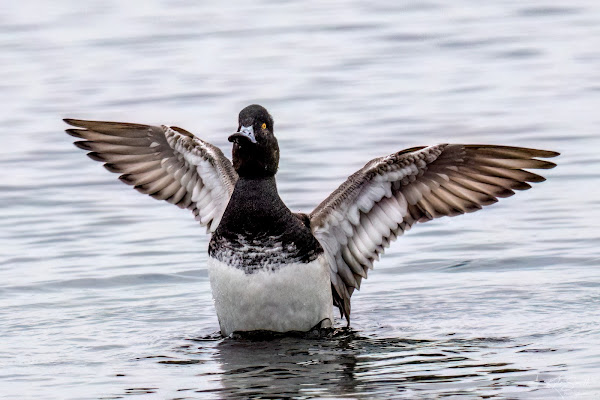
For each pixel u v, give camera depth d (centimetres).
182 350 1081
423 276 1363
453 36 2814
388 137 1995
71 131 1253
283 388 936
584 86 2312
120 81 2500
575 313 1175
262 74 2514
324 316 1122
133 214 1655
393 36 2844
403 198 1177
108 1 3431
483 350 1048
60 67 2648
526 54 2616
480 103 2219
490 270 1370
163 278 1373
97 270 1401
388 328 1156
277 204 1101
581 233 1490
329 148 1939
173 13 3234
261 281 1090
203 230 1580
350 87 2388
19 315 1227
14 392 948
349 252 1188
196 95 2344
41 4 3394
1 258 1457
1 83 2512
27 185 1798
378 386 934
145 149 1264
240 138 1093
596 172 1756
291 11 3212
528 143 1920
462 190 1174
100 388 955
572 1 3177
